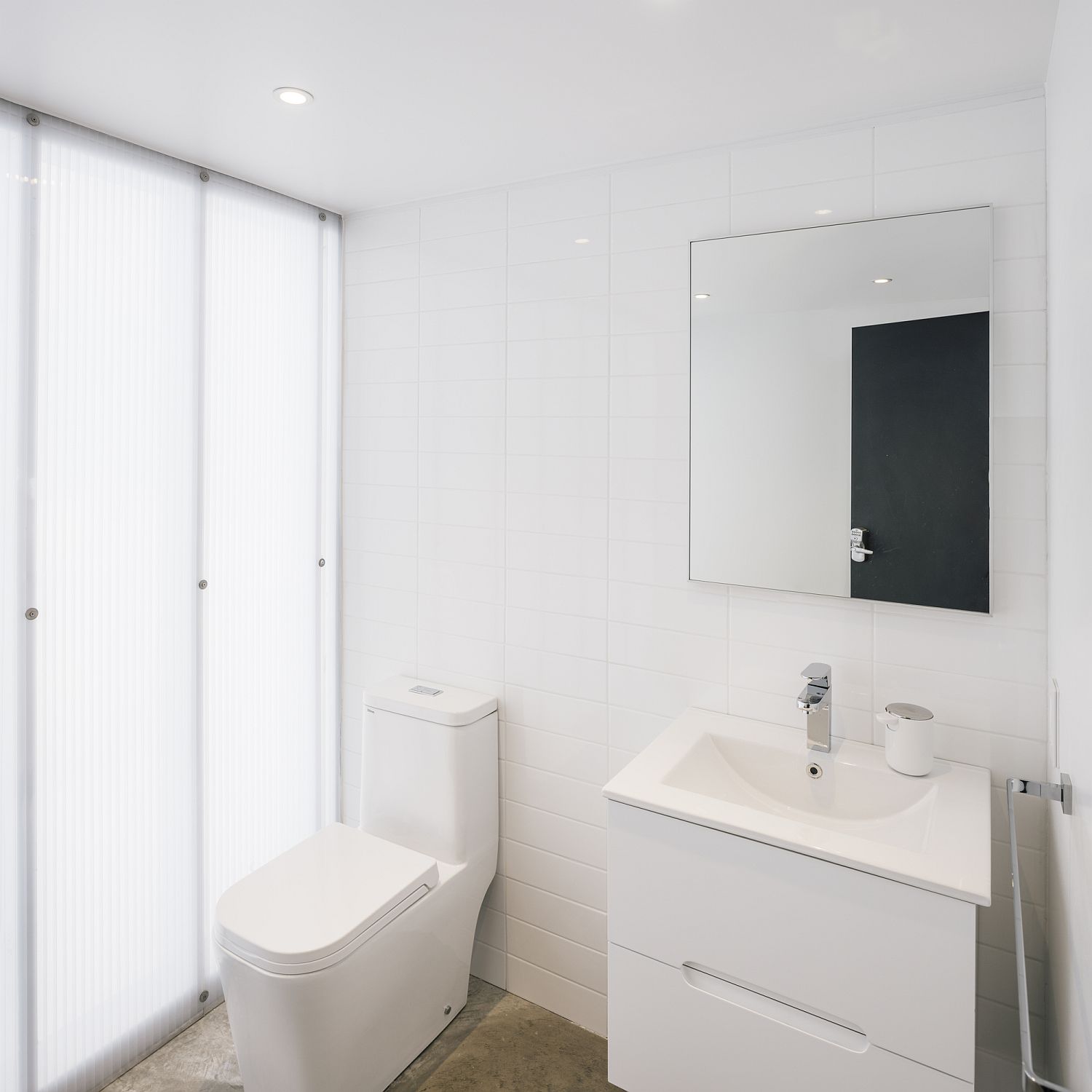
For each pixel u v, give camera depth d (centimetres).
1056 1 132
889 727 174
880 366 178
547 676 231
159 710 213
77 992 195
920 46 148
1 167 174
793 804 185
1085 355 99
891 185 177
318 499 262
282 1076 179
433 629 252
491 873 238
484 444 238
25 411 181
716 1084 158
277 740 250
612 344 213
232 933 177
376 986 192
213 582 226
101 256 194
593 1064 214
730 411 196
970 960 130
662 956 163
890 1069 139
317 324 257
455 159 209
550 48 151
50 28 145
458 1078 208
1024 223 164
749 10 137
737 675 202
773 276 189
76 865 194
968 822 150
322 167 217
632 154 204
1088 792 94
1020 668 169
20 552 181
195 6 137
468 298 238
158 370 209
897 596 179
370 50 153
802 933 146
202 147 202
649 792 164
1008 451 167
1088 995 95
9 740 181
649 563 212
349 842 216
